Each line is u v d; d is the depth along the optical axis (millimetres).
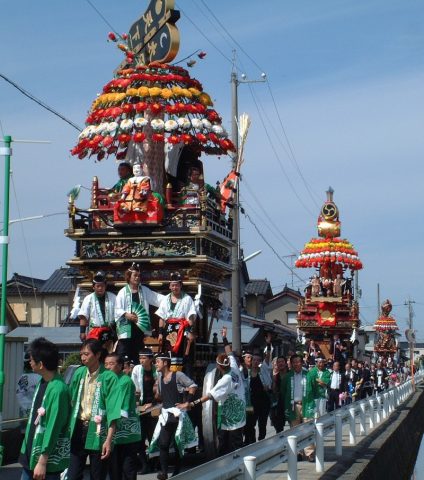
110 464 8812
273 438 9375
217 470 7172
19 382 13883
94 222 12820
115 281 12719
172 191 13250
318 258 30766
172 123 12703
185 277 12508
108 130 12883
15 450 13211
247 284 51406
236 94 26094
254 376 15273
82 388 8516
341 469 12008
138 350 11789
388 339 56469
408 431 24531
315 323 31297
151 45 13836
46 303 40125
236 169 16734
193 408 12555
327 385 18828
